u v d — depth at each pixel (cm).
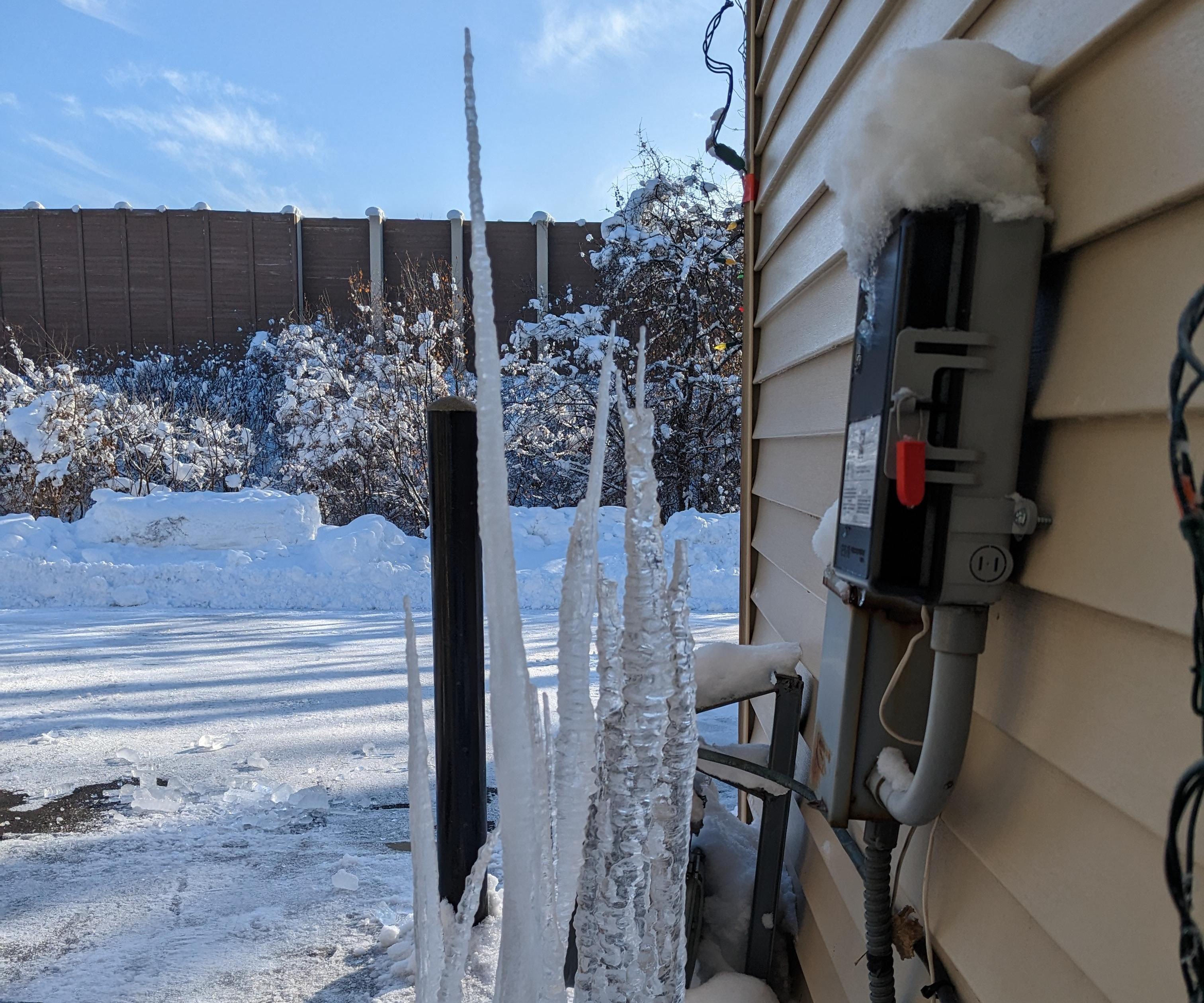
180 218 1902
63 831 317
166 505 916
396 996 219
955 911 116
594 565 78
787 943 210
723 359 1148
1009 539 97
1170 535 72
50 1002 217
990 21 111
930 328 96
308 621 730
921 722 126
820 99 196
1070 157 90
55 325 1931
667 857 83
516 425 1224
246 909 261
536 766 77
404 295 1523
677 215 1212
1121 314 81
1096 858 83
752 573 313
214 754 397
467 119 66
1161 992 71
